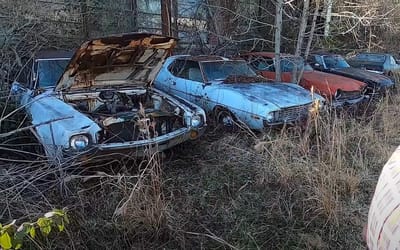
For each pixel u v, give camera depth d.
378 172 4.89
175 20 11.47
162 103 5.56
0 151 4.66
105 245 3.23
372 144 5.75
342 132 5.74
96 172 4.14
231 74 7.10
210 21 10.91
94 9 10.60
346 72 9.81
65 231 3.17
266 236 3.55
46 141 4.27
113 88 5.63
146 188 3.68
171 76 7.32
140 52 5.16
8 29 7.00
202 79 6.79
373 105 7.78
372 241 1.18
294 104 5.82
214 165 4.86
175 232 3.43
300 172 4.44
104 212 3.64
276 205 4.00
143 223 3.46
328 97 7.59
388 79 9.52
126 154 4.25
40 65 5.73
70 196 3.69
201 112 5.12
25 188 3.57
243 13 11.02
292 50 10.96
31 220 3.18
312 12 9.31
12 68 6.10
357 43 13.48
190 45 10.76
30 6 8.51
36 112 4.73
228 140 5.54
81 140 4.04
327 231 3.67
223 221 3.75
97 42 4.58
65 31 9.80
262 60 9.10
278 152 4.81
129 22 11.47
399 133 6.44
